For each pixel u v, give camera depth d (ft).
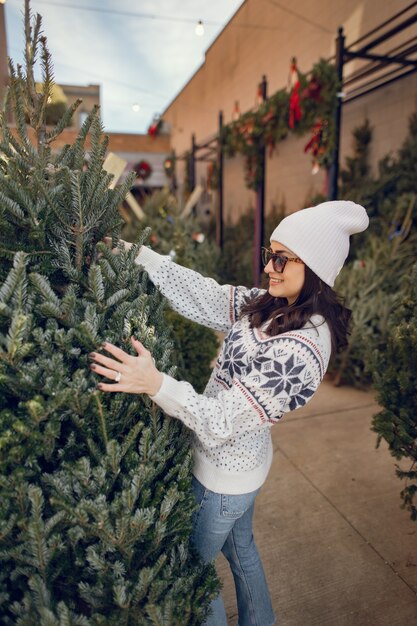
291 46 26.53
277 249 4.14
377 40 15.60
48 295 3.45
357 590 6.42
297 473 9.27
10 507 3.29
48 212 3.73
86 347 3.60
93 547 3.40
